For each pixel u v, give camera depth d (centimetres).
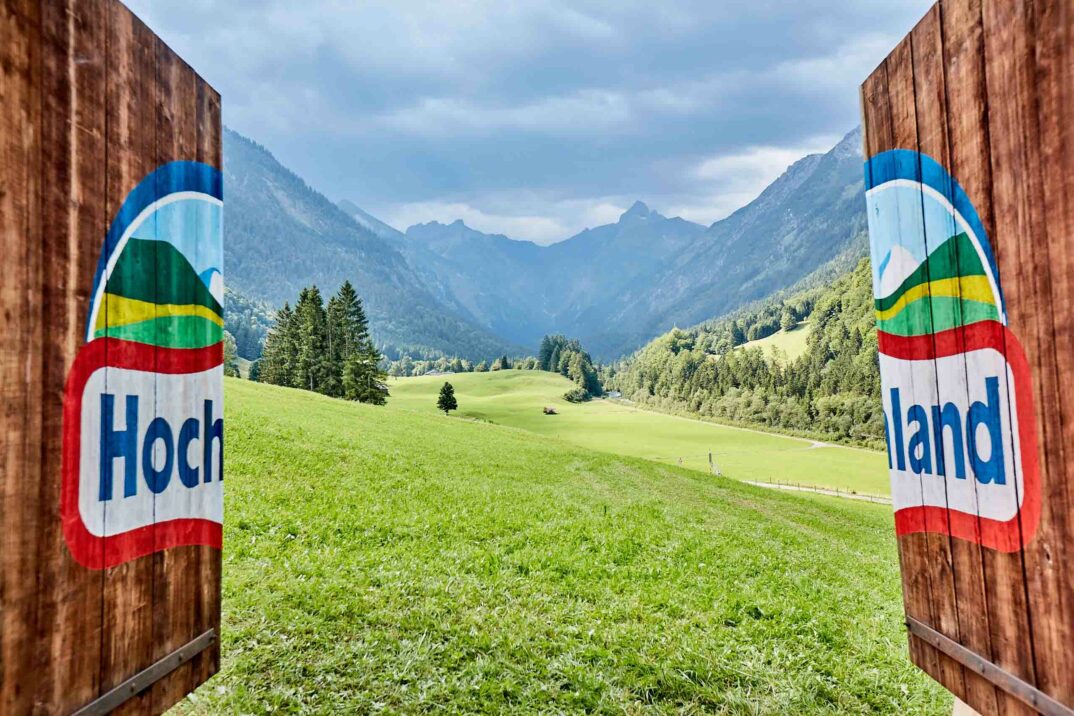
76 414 249
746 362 17275
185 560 329
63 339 243
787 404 13825
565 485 2542
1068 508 217
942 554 309
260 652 620
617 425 12900
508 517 1555
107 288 270
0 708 207
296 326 8400
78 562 247
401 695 571
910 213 330
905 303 338
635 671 659
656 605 905
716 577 1123
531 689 604
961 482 289
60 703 236
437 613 779
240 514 1181
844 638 808
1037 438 233
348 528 1204
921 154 317
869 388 12369
